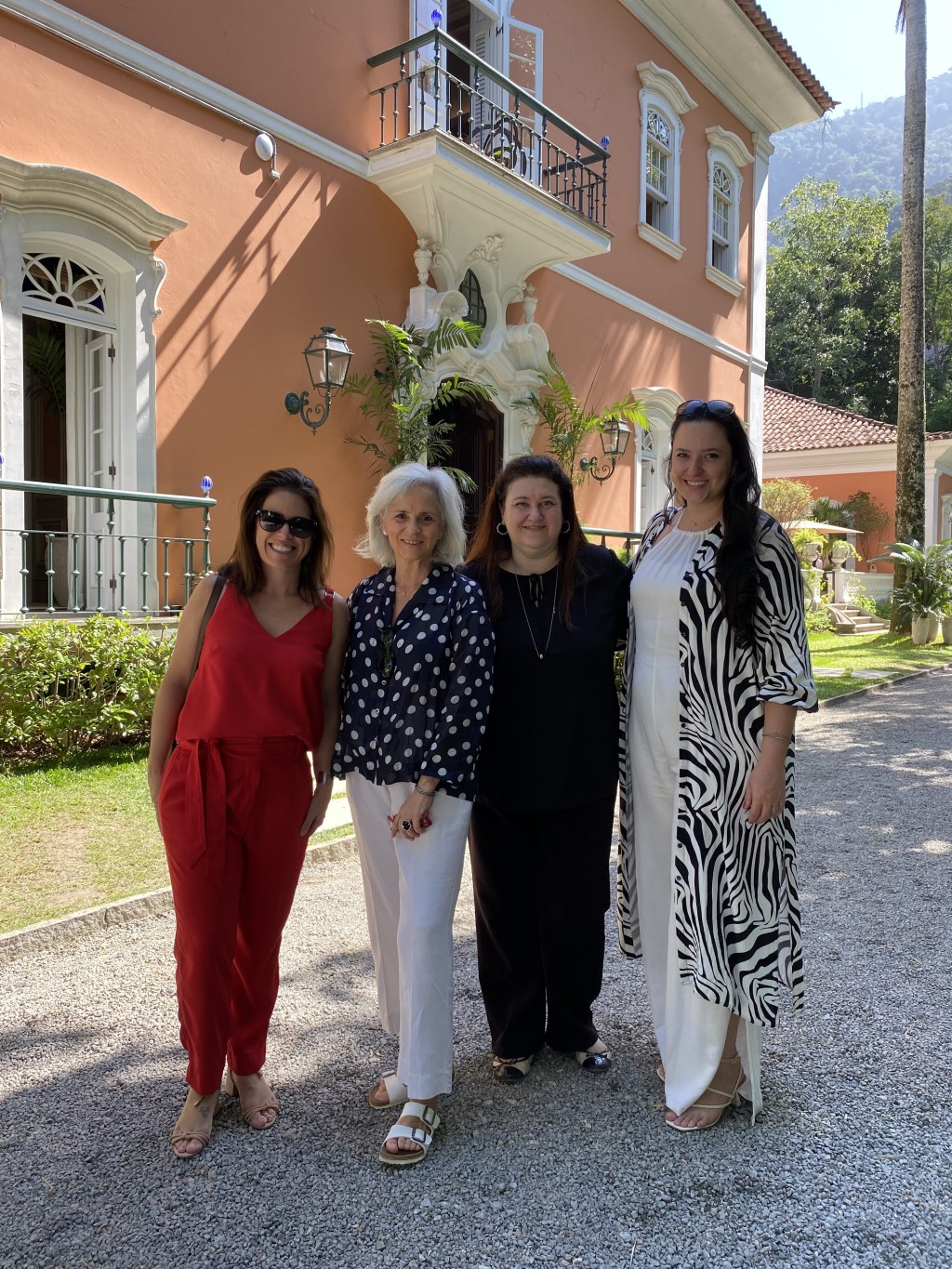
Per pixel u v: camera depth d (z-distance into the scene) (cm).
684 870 232
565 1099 248
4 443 611
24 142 611
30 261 644
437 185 838
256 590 235
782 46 1323
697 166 1327
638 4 1168
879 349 3881
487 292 979
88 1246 191
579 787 245
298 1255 188
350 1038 280
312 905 391
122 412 677
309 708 233
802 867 448
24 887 379
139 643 589
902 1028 286
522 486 239
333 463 825
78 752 575
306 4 790
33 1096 247
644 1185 211
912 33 1516
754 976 227
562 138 1064
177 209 703
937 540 2636
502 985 256
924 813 548
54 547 795
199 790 225
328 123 815
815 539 1922
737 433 232
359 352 852
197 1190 209
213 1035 225
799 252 3912
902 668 1215
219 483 738
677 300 1298
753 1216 200
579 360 1119
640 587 245
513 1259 187
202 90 712
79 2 635
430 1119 225
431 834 229
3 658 542
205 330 725
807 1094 249
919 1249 190
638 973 329
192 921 223
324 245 815
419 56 895
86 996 304
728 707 229
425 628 230
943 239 3772
